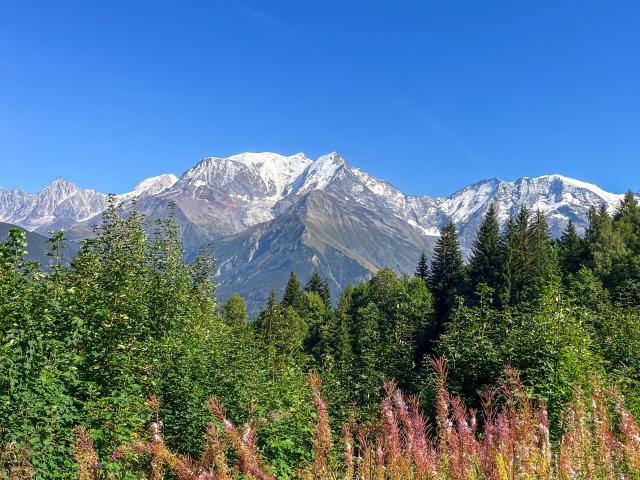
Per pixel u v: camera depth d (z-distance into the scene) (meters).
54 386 8.45
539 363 12.62
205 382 13.73
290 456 9.82
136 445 3.69
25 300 8.99
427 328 53.19
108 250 19.23
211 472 3.29
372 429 3.90
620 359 17.45
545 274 57.41
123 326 10.56
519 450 3.63
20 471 7.11
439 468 3.67
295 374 15.01
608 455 4.02
